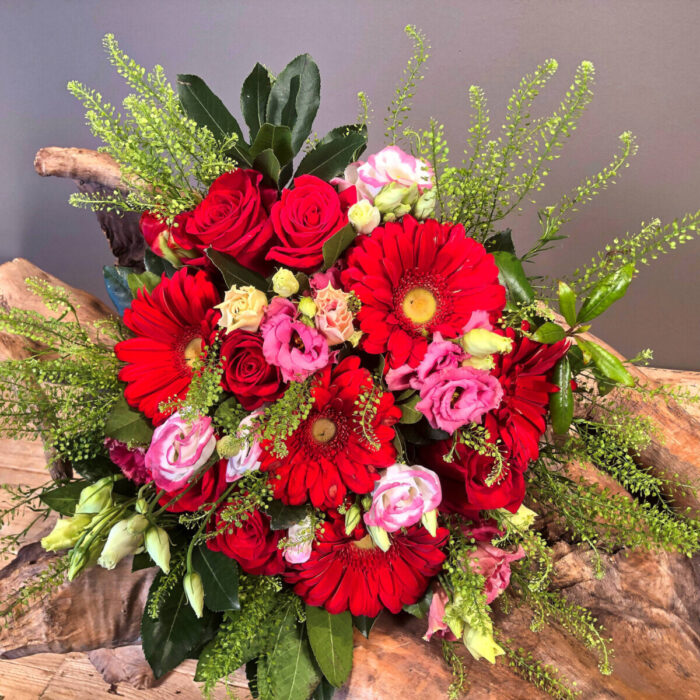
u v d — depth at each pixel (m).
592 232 1.62
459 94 1.49
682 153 1.49
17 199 1.91
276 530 0.68
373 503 0.62
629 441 0.73
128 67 0.66
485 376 0.59
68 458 0.80
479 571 0.71
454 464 0.65
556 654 0.77
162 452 0.62
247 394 0.62
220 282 0.69
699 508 0.89
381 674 0.73
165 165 0.68
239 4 1.48
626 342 1.83
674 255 1.65
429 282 0.62
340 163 0.73
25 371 0.71
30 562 0.79
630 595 0.85
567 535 0.88
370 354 0.65
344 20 1.46
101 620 0.77
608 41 1.39
